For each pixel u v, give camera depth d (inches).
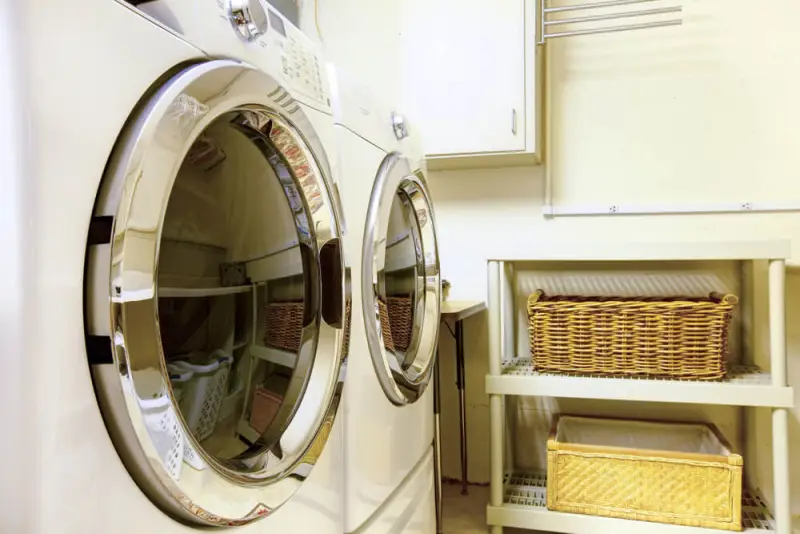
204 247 31.1
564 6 80.4
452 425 86.0
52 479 18.9
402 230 58.2
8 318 18.6
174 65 25.0
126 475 21.9
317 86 38.4
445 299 76.9
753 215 75.2
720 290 76.8
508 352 83.1
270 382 35.4
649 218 78.7
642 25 72.8
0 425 18.5
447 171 85.9
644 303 62.8
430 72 74.9
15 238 18.5
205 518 25.2
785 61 74.2
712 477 59.4
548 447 64.1
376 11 79.2
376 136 47.6
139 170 21.7
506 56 71.9
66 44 19.8
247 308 34.2
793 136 74.0
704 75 76.7
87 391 20.5
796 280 73.9
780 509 58.6
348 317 39.1
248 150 33.9
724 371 62.4
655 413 78.8
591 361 64.8
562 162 81.6
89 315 20.7
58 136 19.4
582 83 80.6
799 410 73.5
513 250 65.2
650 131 78.5
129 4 22.7
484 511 74.8
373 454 43.0
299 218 37.8
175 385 28.7
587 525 62.1
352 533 39.3
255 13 30.9
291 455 33.4
